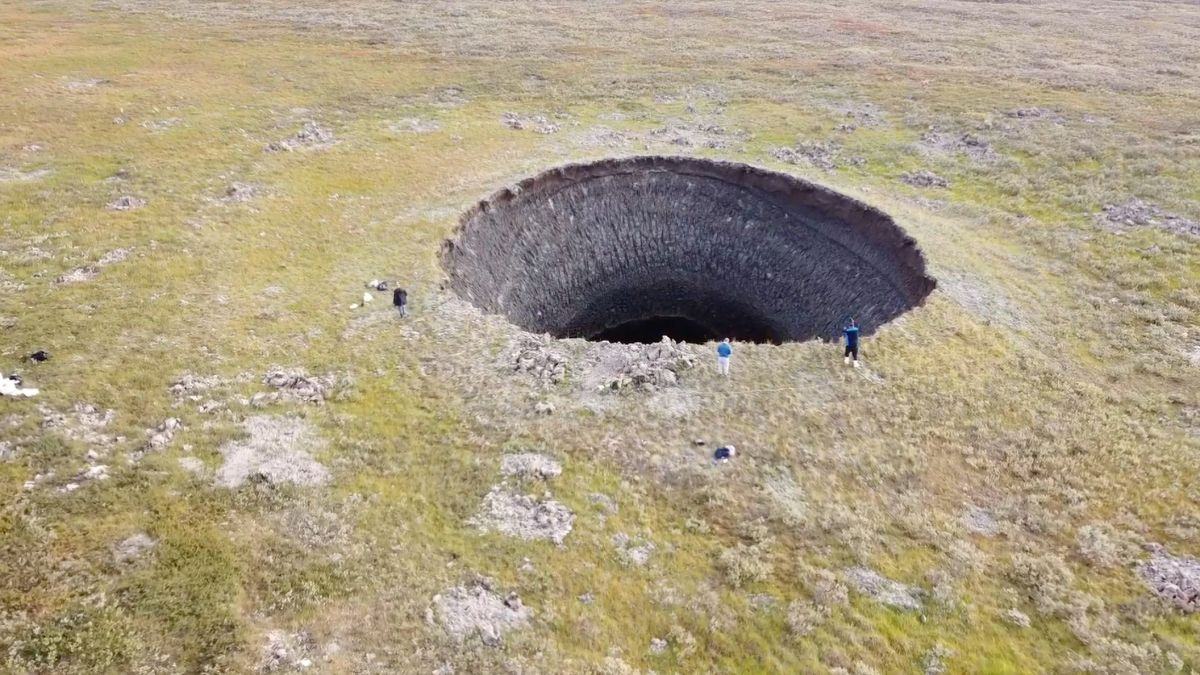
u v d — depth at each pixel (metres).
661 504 19.62
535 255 39.09
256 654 14.72
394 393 23.39
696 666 15.34
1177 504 20.17
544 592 16.78
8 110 45.16
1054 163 43.19
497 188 38.66
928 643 16.03
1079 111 51.28
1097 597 17.25
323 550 17.34
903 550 18.41
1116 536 19.00
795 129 49.59
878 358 25.91
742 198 42.16
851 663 15.49
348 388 23.42
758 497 19.81
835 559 18.03
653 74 61.34
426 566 17.17
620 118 51.44
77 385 22.44
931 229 35.56
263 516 18.16
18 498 17.97
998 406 23.83
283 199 36.69
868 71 62.16
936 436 22.41
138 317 26.31
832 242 38.72
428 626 15.70
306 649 14.98
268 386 23.31
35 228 31.91
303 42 66.38
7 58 55.28
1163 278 31.28
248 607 15.80
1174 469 21.34
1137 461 21.52
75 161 39.00
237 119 46.91
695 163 43.22
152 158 40.09
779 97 55.97
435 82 57.31
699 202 42.75
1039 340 27.48
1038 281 31.56
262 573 16.55
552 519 18.73
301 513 18.33
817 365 25.58
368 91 54.31
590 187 42.28
